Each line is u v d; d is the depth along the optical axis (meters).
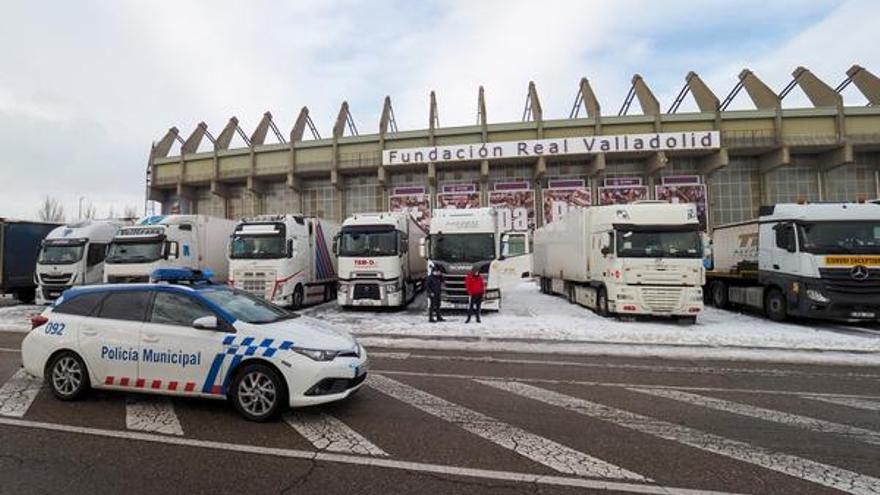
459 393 6.27
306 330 5.48
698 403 5.86
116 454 4.13
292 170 27.69
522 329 12.09
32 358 5.79
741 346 10.04
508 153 25.20
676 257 12.74
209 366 5.18
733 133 24.19
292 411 5.38
